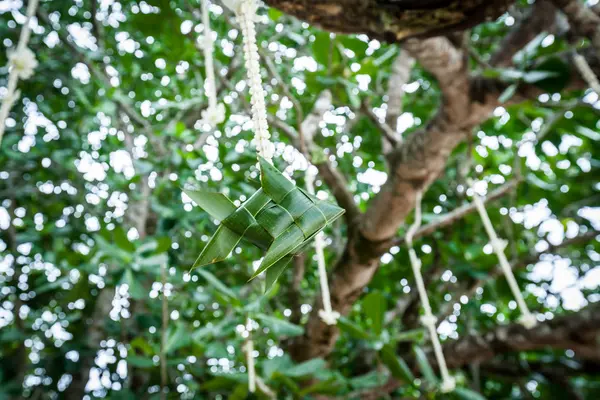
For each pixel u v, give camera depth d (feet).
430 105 10.54
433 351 8.69
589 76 4.71
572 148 10.34
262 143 2.09
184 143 8.89
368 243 7.20
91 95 8.82
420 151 5.99
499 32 10.33
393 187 6.35
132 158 8.61
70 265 7.71
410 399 9.02
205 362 8.59
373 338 6.45
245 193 8.02
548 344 7.89
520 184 9.29
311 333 8.21
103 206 10.47
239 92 7.66
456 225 9.85
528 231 10.42
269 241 1.89
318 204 1.93
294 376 6.36
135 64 9.66
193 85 10.23
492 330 8.44
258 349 10.21
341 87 6.86
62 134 9.73
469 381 9.55
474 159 9.69
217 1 6.03
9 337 7.47
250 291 9.99
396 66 9.16
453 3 3.86
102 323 8.99
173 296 9.82
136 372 8.67
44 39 8.95
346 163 10.44
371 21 4.03
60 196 10.21
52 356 7.52
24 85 8.93
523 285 8.55
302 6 4.05
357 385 7.07
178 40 4.95
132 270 6.24
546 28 6.35
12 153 8.61
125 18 9.14
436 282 9.93
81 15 9.88
